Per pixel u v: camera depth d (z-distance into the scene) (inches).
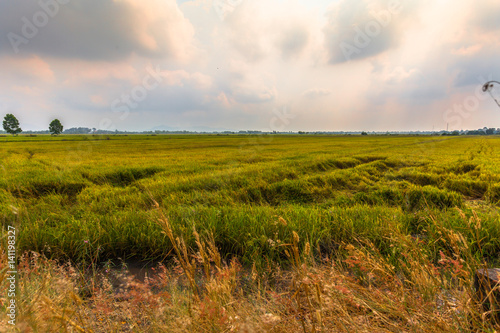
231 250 107.7
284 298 49.7
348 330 41.8
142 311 50.1
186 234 108.4
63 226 119.8
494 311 42.3
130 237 109.0
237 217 130.8
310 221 121.6
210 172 330.0
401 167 430.9
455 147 937.5
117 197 198.4
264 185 242.4
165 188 232.4
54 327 35.4
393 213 139.8
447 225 111.6
